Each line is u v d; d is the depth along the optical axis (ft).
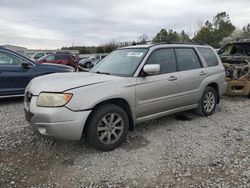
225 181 11.60
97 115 13.85
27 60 26.86
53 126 12.97
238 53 33.35
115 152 14.39
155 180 11.71
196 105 20.17
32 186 11.34
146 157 13.79
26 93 15.02
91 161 13.38
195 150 14.62
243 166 12.85
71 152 14.34
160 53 17.63
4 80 25.34
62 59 73.97
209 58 21.35
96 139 13.96
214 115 21.54
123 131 14.94
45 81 14.71
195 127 18.45
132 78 15.53
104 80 14.67
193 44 20.49
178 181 11.63
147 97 16.15
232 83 28.19
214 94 21.44
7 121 19.54
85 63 96.17
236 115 21.75
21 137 16.29
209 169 12.59
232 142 15.76
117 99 14.82
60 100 13.08
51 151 14.44
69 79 14.78
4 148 14.79
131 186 11.29
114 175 12.11
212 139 16.24
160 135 16.89
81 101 13.32
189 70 19.13
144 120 16.49
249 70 28.22
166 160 13.46
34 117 13.42
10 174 12.21
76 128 13.21
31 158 13.73
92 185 11.38
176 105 18.22
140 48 17.70
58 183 11.54
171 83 17.47
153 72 15.64
